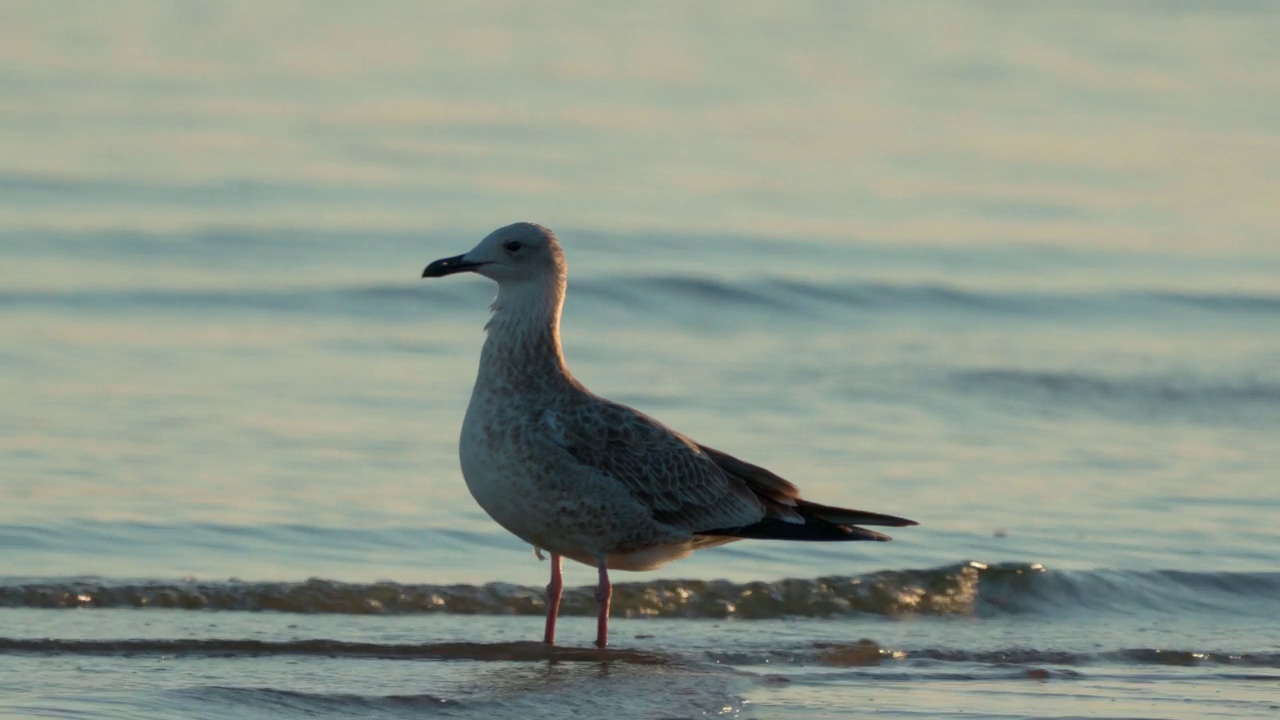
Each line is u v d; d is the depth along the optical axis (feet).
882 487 46.11
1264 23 171.01
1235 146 117.08
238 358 59.31
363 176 98.27
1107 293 78.89
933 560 40.29
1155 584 38.58
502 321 32.32
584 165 104.37
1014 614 36.96
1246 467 49.88
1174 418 56.70
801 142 114.62
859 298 76.38
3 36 131.75
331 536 40.45
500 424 31.73
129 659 30.40
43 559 37.76
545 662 31.09
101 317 65.57
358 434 49.57
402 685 28.96
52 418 49.52
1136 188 104.27
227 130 107.96
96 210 86.79
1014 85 138.21
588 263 81.87
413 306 70.59
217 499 42.73
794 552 40.96
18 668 29.32
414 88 125.18
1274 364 65.31
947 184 103.96
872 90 134.31
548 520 31.83
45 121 106.22
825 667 31.91
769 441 50.72
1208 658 33.19
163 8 147.95
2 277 72.23
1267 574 39.22
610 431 31.81
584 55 142.31
